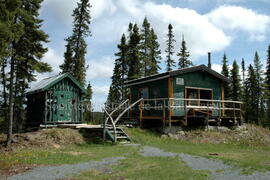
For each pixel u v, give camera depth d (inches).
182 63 1648.6
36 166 379.2
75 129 668.7
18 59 636.1
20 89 912.9
